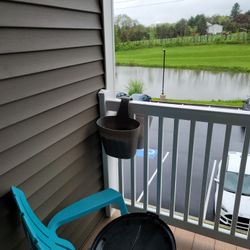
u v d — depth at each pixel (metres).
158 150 1.44
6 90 0.85
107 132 1.30
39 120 1.03
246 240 1.42
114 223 1.17
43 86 1.02
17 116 0.91
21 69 0.90
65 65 1.13
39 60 0.98
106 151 1.42
